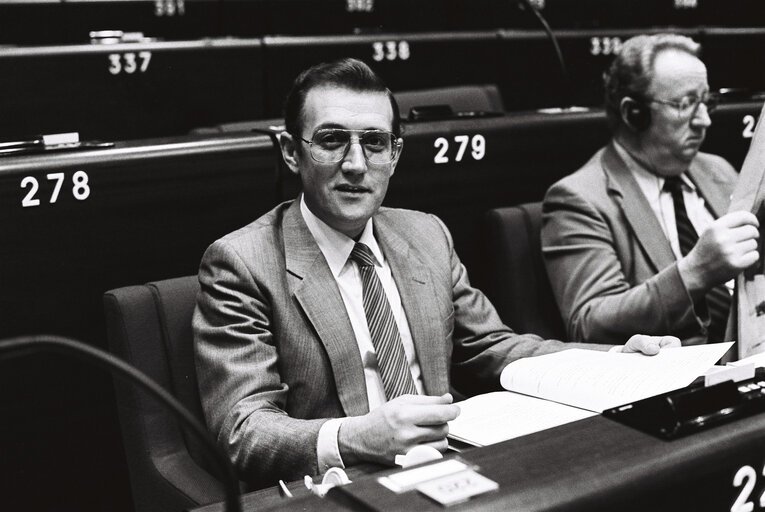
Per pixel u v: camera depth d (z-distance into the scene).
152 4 3.65
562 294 1.92
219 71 2.99
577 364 1.33
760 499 0.83
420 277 1.53
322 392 1.39
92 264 1.58
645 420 0.84
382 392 1.43
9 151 1.57
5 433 1.55
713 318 1.94
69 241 1.56
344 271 1.46
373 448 1.16
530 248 1.99
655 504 0.76
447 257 1.60
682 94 1.90
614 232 1.91
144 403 1.43
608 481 0.73
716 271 1.67
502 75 3.48
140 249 1.63
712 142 2.36
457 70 3.41
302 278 1.41
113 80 2.83
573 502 0.71
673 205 1.99
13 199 1.50
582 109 2.30
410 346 1.50
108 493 1.66
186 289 1.50
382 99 1.42
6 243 1.50
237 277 1.40
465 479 0.72
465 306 1.63
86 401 1.62
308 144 1.40
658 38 1.95
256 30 3.89
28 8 3.43
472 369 1.62
